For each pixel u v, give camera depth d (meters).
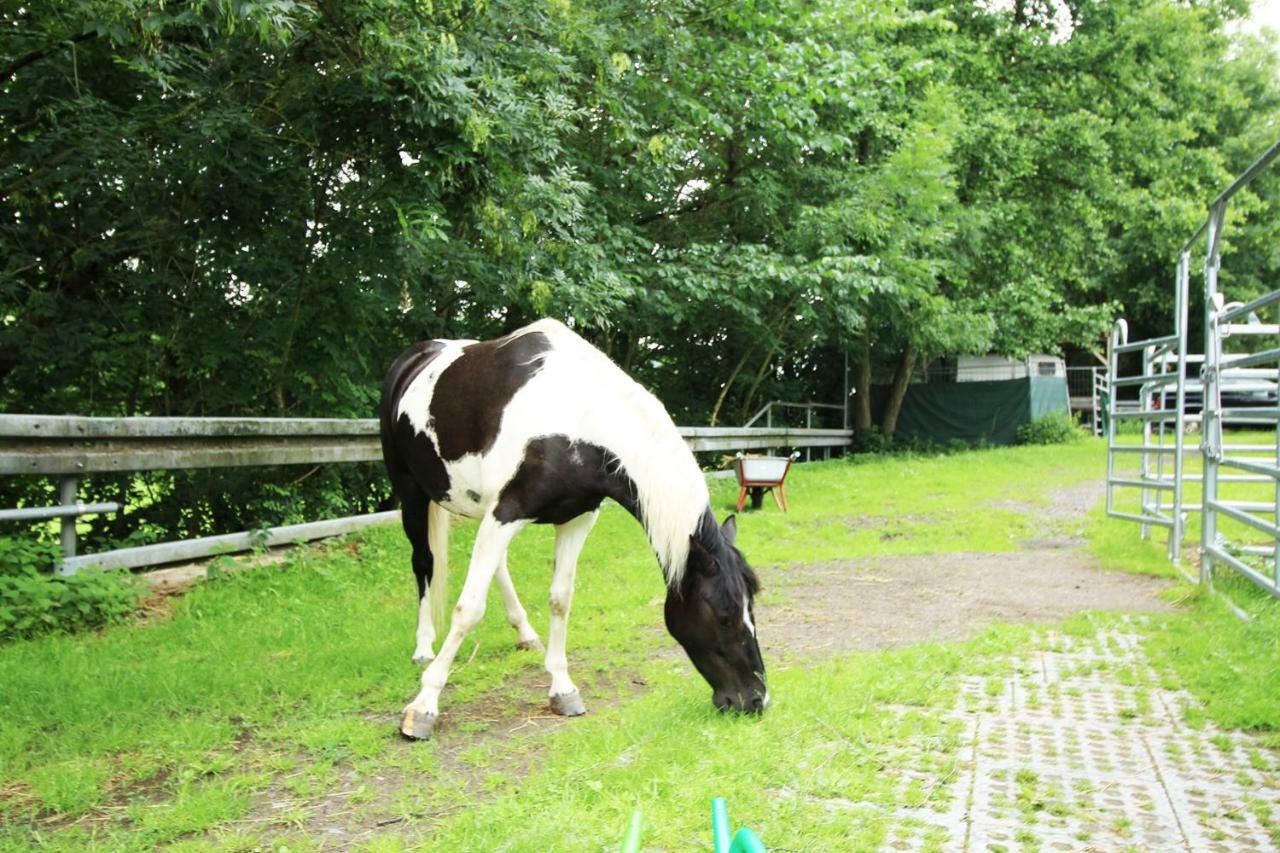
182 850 2.75
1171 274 25.00
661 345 16.91
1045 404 22.73
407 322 10.23
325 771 3.35
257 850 2.76
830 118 14.19
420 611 4.82
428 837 2.80
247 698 4.14
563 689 4.05
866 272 13.63
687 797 2.91
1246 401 13.42
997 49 18.97
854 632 5.28
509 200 7.31
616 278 8.87
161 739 3.63
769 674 4.42
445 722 3.91
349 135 7.08
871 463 16.42
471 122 6.34
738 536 8.75
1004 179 17.77
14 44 6.70
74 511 5.64
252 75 7.21
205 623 5.40
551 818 2.79
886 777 3.12
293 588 6.28
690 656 3.79
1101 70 19.14
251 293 8.04
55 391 7.64
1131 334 29.28
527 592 6.45
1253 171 5.08
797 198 14.43
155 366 7.80
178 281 7.81
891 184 14.15
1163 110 20.31
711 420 16.84
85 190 6.97
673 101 10.56
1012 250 18.58
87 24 4.98
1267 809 2.86
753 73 10.92
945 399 23.12
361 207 7.68
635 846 1.59
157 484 7.93
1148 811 2.87
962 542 8.57
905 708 3.87
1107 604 5.88
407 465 4.76
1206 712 3.71
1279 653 4.38
